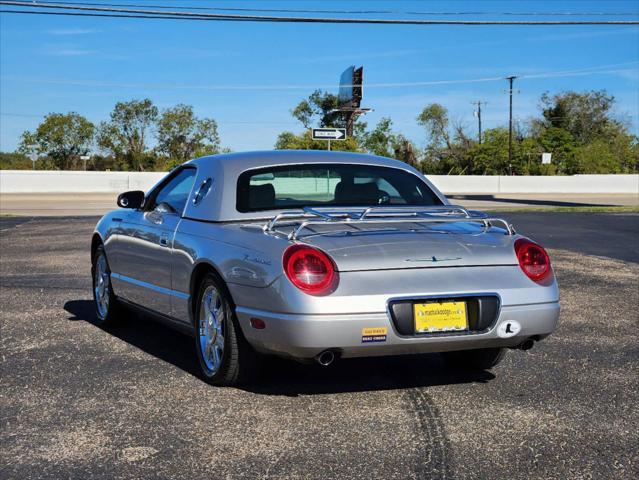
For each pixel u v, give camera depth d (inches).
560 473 132.3
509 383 189.5
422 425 157.3
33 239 584.1
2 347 228.2
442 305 161.8
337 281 156.9
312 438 149.5
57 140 2874.0
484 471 133.0
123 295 241.1
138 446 145.8
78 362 210.1
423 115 3083.2
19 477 131.5
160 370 201.2
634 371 202.2
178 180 222.7
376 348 159.2
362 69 2003.0
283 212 186.7
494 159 2906.0
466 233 177.0
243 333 170.2
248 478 130.3
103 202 1301.7
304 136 2196.1
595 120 3363.7
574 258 463.8
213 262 177.3
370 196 202.2
